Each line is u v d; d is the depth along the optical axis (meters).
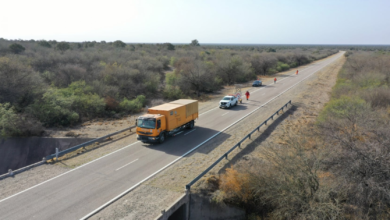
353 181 12.62
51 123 23.75
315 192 12.23
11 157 19.31
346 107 22.42
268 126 24.45
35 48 61.00
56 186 13.53
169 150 18.75
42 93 26.84
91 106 28.06
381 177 12.20
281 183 12.73
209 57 71.19
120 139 21.03
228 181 14.18
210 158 17.39
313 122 25.27
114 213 11.44
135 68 43.59
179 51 80.81
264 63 68.44
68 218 11.00
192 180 13.34
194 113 24.39
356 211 12.04
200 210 13.50
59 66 39.59
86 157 17.34
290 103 33.94
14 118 20.33
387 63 47.91
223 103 32.25
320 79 57.09
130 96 35.97
